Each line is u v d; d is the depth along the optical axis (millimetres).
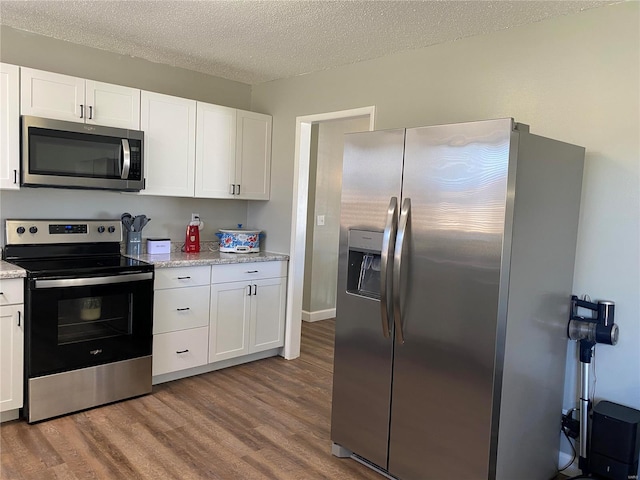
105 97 3256
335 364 2668
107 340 3092
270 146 4289
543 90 2629
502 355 2055
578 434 2521
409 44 3123
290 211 4133
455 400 2170
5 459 2465
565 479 2520
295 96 4062
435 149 2203
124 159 3268
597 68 2438
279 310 4156
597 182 2451
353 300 2562
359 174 2531
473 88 2922
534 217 2152
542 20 2623
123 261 3338
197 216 4082
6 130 2877
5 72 2852
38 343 2812
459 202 2125
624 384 2402
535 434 2344
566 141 2547
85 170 3143
